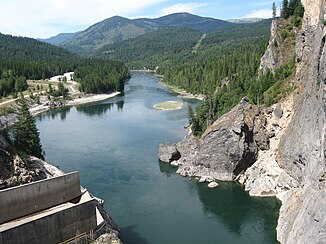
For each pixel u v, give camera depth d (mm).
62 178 51125
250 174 82500
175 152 96750
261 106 86750
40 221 44188
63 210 46500
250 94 94000
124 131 129625
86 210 48969
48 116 169125
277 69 96938
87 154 104062
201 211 68750
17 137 72812
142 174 88125
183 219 65688
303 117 67750
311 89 65125
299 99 75812
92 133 129250
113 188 79438
